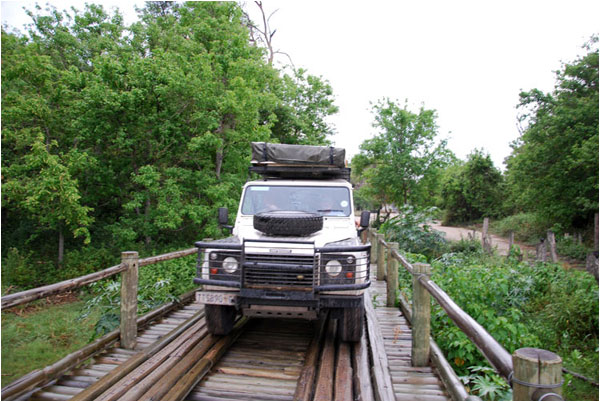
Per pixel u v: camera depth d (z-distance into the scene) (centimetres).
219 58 1311
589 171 1639
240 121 1278
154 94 1222
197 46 1355
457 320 305
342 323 515
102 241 1473
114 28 1534
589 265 1102
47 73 1206
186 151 1325
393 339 566
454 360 552
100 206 1540
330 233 546
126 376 410
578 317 788
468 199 3569
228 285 474
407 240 1648
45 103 1252
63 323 877
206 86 1198
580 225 2016
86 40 1617
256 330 609
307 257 473
